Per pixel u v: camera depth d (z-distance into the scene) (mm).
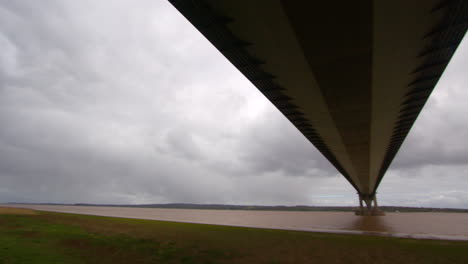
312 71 17125
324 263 20703
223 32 14102
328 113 24219
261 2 11578
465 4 11992
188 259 21500
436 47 15430
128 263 19719
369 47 14531
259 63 16844
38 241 25203
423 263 20844
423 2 11680
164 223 49812
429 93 21906
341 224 72562
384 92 20344
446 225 73625
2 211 63219
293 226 63062
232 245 27125
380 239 31672
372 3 11383
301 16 12289
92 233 33625
